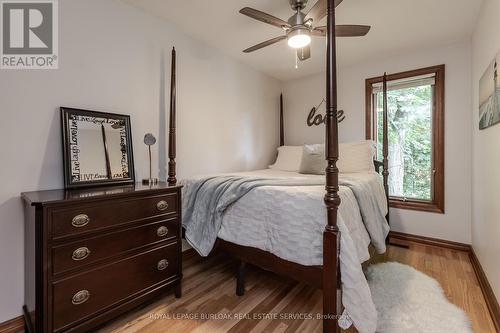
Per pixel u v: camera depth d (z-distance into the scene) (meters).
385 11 2.10
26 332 1.48
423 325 1.47
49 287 1.21
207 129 2.77
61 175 1.66
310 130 3.75
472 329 1.45
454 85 2.71
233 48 2.84
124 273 1.50
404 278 2.05
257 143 3.53
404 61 2.99
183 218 2.12
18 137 1.50
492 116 1.69
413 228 2.96
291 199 1.56
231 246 1.86
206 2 2.02
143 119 2.15
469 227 2.65
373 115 3.26
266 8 2.08
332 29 1.26
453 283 1.98
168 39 2.33
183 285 1.98
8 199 1.46
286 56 3.06
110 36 1.93
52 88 1.64
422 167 2.99
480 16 2.09
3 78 1.47
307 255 1.45
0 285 1.44
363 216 1.76
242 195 1.79
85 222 1.33
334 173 1.29
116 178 1.89
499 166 1.56
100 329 1.46
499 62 1.52
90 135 1.78
